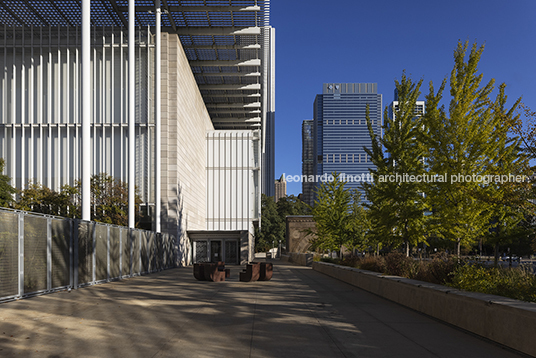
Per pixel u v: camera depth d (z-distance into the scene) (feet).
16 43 111.96
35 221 45.09
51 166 109.81
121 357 20.86
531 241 83.71
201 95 174.29
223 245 136.77
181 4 114.21
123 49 115.03
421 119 63.98
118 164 112.16
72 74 113.09
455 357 21.76
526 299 27.25
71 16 112.57
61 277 50.29
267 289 55.62
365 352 22.52
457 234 60.49
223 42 134.82
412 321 31.78
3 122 110.11
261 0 112.68
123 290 52.31
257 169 182.50
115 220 103.96
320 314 34.60
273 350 22.62
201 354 21.53
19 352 21.70
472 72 56.49
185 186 129.59
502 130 48.98
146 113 115.24
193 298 44.57
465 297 28.63
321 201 125.18
